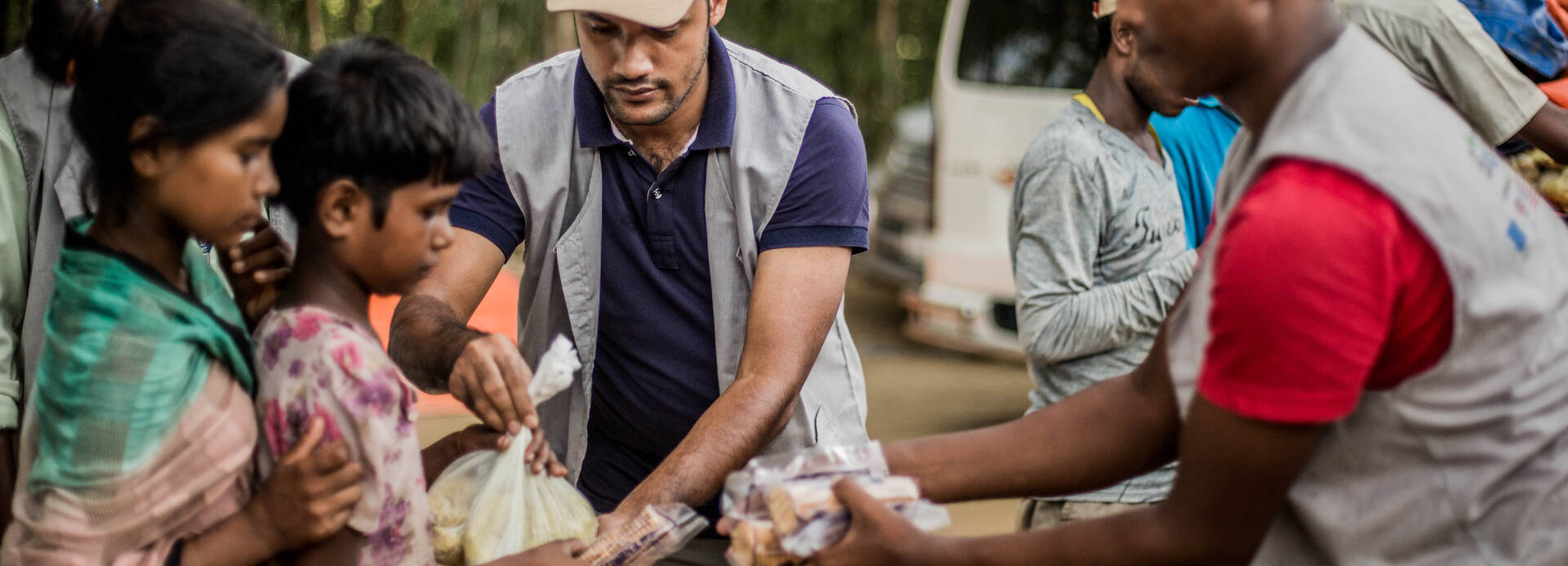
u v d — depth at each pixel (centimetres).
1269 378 120
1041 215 239
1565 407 130
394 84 138
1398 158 120
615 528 164
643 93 198
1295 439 122
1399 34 236
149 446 129
